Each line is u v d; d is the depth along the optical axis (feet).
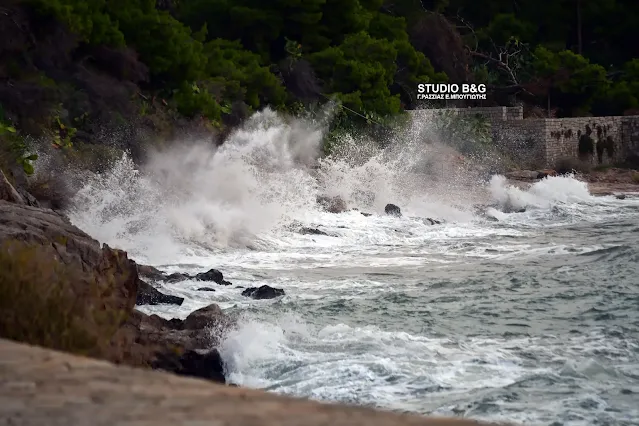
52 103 321.32
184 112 383.45
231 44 480.64
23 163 264.52
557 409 122.93
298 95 481.05
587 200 463.01
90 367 38.70
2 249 77.25
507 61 650.02
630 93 631.97
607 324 175.94
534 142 560.61
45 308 71.67
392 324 177.27
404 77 555.28
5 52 325.42
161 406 33.17
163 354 131.85
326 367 141.69
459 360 147.95
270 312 185.16
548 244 311.47
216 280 219.61
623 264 252.01
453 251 295.89
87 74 348.79
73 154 310.24
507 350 155.22
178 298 190.29
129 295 151.74
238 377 139.23
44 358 40.04
